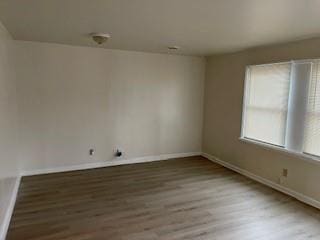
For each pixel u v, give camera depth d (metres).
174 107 5.33
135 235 2.61
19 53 3.96
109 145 4.83
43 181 4.02
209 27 2.87
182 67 5.28
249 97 4.36
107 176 4.32
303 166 3.46
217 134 5.20
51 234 2.60
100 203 3.32
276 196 3.63
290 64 3.59
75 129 4.52
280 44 3.74
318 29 2.85
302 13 2.27
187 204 3.34
